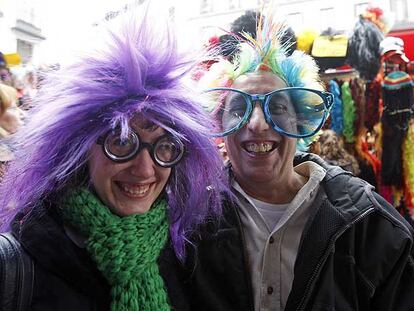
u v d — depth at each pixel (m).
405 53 1.44
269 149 0.80
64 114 0.57
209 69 0.83
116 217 0.58
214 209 0.76
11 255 0.54
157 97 0.59
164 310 0.62
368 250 0.79
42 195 0.60
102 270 0.58
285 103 0.80
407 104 1.33
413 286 0.80
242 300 0.76
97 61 0.59
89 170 0.59
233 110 0.80
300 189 0.83
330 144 1.36
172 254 0.72
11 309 0.51
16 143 0.62
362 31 1.33
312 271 0.75
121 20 0.63
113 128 0.56
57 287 0.54
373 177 1.37
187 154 0.65
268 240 0.80
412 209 1.35
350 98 1.37
